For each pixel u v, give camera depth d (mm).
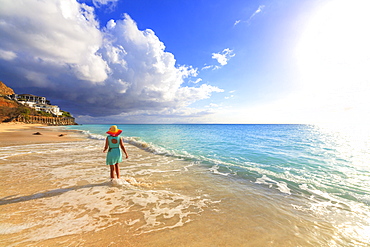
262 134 27844
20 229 2666
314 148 12648
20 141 14961
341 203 4109
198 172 6641
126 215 3301
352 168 7316
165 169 7043
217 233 2826
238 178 5945
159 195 4371
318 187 5164
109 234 2654
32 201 3746
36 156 8898
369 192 4789
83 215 3211
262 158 9406
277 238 2748
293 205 3979
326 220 3354
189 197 4312
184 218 3279
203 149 12539
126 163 8086
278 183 5488
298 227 3092
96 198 4027
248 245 2549
